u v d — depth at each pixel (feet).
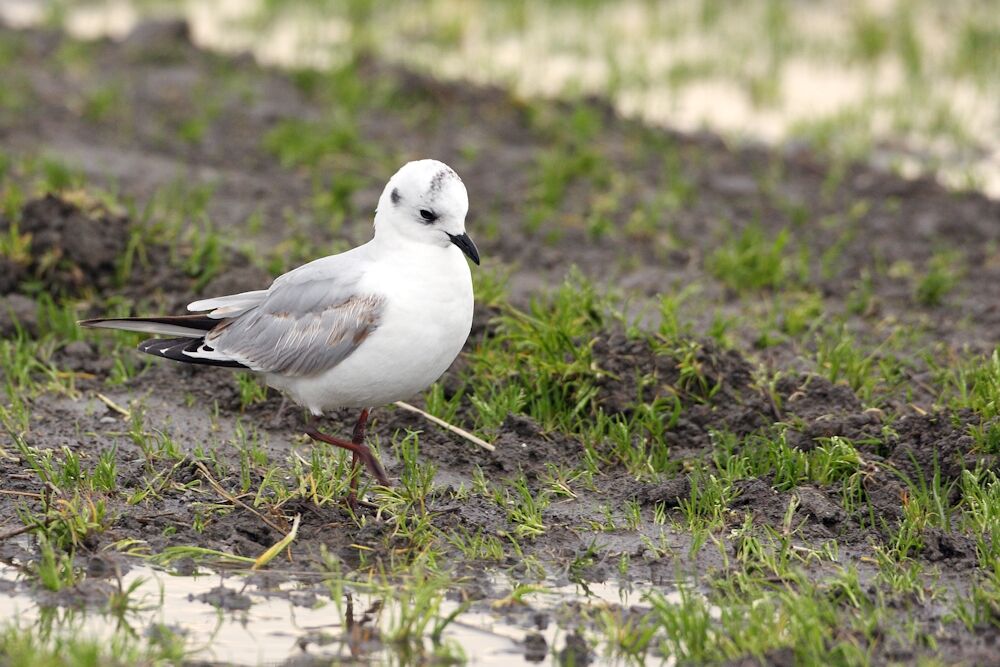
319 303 34.17
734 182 63.52
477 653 29.99
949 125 73.87
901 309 50.80
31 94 68.39
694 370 41.04
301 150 62.80
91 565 32.89
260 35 85.61
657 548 34.55
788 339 46.47
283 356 34.45
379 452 39.11
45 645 29.32
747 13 95.86
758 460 38.06
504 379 41.98
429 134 67.97
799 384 41.60
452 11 92.84
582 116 68.69
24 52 76.07
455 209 33.40
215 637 30.22
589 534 35.37
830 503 35.99
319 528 34.63
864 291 51.70
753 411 39.99
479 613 31.65
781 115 75.87
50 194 48.29
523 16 92.12
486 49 85.76
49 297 45.62
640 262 54.08
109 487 35.91
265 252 50.93
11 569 32.73
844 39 89.81
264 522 34.63
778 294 50.57
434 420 40.09
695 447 39.60
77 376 42.45
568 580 33.27
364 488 36.42
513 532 35.17
